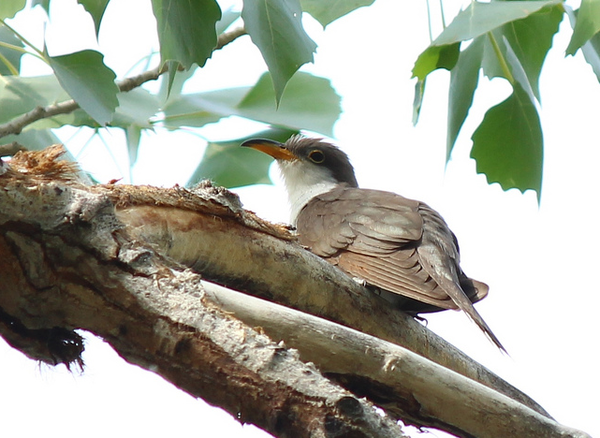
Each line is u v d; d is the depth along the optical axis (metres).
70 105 10.36
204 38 7.54
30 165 6.47
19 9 9.95
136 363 5.91
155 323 5.75
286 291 8.46
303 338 6.64
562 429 7.09
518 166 10.72
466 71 10.00
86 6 7.55
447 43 8.09
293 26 7.47
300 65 7.45
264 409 5.41
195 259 7.78
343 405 5.23
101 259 5.84
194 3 7.48
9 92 10.34
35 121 10.36
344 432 5.21
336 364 6.72
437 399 6.91
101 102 8.83
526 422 7.04
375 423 5.23
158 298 5.77
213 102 11.77
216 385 5.58
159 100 11.68
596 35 9.53
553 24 10.02
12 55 11.06
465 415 6.96
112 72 8.94
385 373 6.79
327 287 8.73
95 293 5.86
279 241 8.34
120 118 10.97
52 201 5.87
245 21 7.36
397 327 9.20
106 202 5.97
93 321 5.94
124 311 5.82
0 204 5.76
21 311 6.00
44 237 5.82
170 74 7.71
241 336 5.57
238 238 7.99
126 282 5.83
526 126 10.55
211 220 7.82
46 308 5.96
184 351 5.65
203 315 5.68
